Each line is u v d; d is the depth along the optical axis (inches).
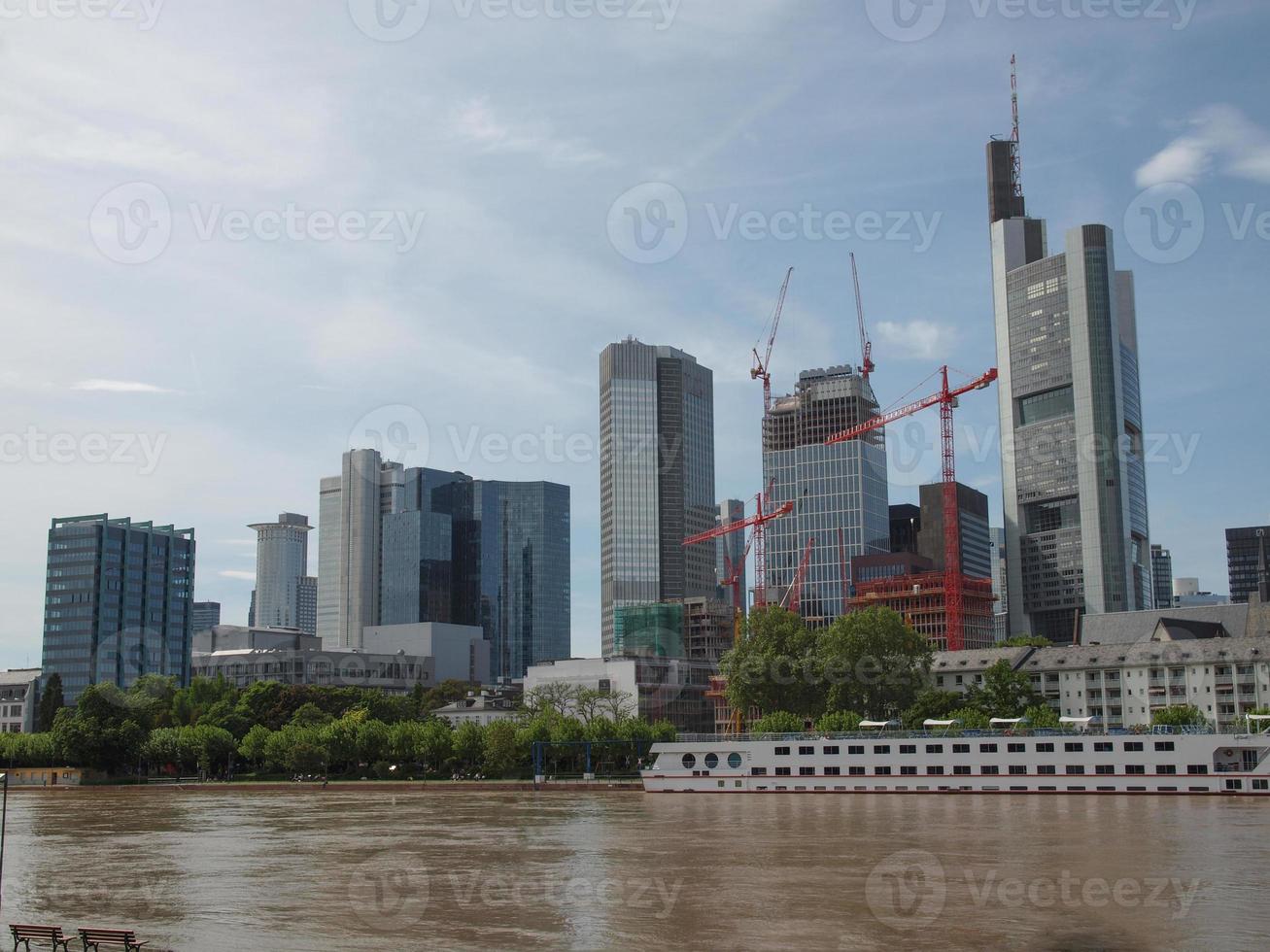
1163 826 6033.5
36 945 3673.7
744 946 3661.4
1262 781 7534.5
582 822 7066.9
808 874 4813.0
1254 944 3614.7
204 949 3745.1
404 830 6850.4
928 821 6481.3
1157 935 3735.2
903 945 3649.1
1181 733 7741.1
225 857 5757.9
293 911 4303.6
